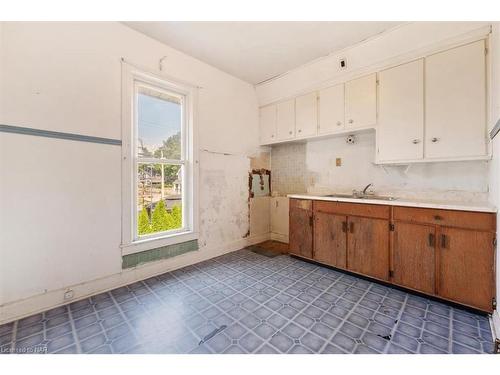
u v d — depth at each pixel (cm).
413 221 211
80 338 155
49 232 191
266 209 409
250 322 172
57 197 195
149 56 252
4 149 171
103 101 220
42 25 187
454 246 190
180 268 281
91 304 198
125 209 236
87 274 211
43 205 188
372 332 159
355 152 315
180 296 212
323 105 309
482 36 196
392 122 246
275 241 406
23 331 162
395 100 244
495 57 181
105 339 154
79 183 206
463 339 151
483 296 177
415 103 230
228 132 344
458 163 235
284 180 400
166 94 281
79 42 205
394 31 231
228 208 346
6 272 172
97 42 216
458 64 207
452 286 191
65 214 199
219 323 171
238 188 361
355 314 182
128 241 238
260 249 359
